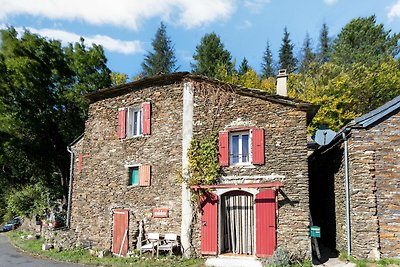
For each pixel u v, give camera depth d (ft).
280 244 35.73
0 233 87.66
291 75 90.89
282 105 38.32
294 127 37.50
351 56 104.88
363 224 33.09
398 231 32.42
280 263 33.12
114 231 45.16
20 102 76.38
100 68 87.76
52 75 80.59
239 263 34.99
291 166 36.83
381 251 32.48
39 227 73.31
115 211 45.62
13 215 108.27
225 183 39.19
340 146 38.55
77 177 52.85
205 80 42.27
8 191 98.63
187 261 37.04
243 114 39.86
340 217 38.40
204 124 41.42
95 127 50.60
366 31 113.70
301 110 37.63
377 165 33.86
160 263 36.40
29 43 78.69
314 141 53.21
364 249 32.71
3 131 73.67
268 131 38.47
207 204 39.14
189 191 40.32
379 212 33.06
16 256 46.34
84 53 85.97
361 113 77.82
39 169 83.66
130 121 47.85
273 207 36.29
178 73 43.04
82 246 47.50
